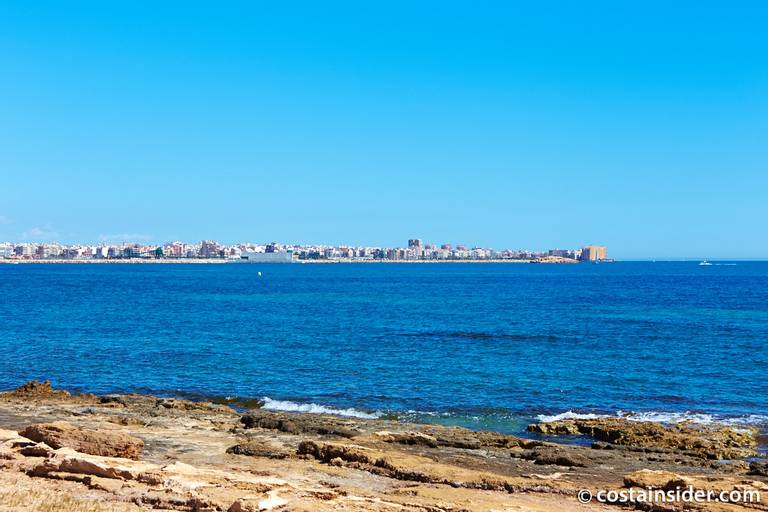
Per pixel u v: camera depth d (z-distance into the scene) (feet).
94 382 164.96
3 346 220.64
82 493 68.95
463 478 82.64
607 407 139.95
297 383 162.71
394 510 66.59
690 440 108.17
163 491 69.67
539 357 201.77
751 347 223.10
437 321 308.19
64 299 439.63
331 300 449.89
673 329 276.21
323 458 92.17
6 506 62.64
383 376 171.12
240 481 74.13
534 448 103.30
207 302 423.64
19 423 111.86
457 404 141.69
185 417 120.67
